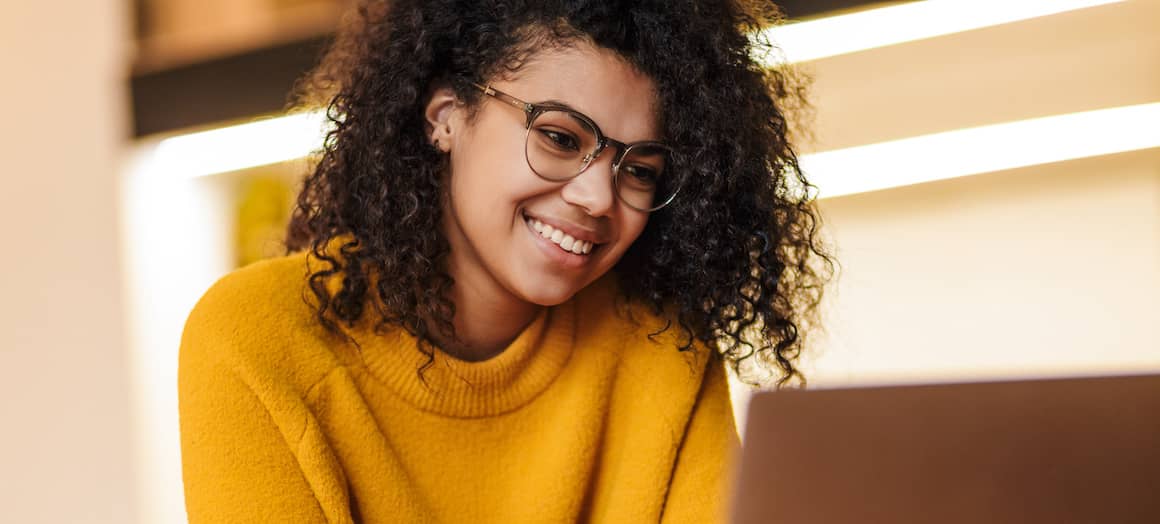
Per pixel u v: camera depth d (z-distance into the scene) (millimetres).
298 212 1311
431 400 1132
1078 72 2301
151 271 2783
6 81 2801
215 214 2762
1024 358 2527
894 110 2391
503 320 1159
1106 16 2232
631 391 1238
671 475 1232
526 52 1015
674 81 1034
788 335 1233
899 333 2572
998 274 2525
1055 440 550
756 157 1152
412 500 1114
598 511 1236
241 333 1071
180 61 2604
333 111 1251
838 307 2570
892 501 562
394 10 1143
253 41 2504
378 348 1122
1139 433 543
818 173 2473
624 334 1237
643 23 1013
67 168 2793
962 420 563
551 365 1188
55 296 2850
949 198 2521
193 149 2676
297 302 1115
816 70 2379
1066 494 545
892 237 2559
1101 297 2484
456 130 1087
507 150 1024
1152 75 2271
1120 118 2320
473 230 1065
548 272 1051
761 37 1194
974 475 557
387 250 1103
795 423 583
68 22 2713
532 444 1193
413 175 1109
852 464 572
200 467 1050
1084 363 2492
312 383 1087
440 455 1147
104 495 2854
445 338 1146
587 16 1001
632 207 1048
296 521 1041
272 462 1050
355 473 1100
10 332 2885
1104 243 2469
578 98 997
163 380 2809
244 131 2578
